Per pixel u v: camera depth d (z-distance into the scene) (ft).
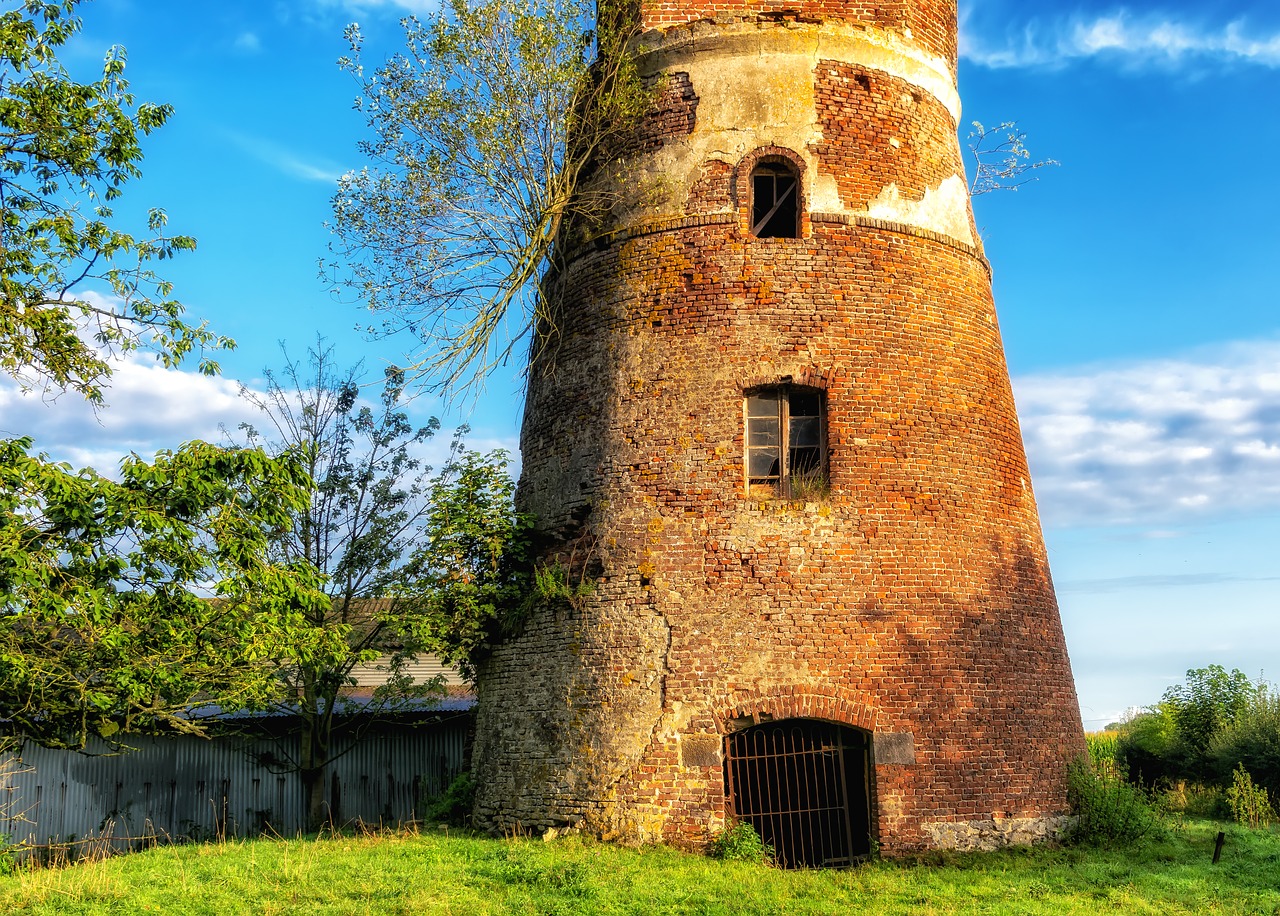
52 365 50.65
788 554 50.19
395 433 86.48
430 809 67.72
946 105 60.29
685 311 54.29
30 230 47.75
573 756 50.80
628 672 50.31
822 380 52.39
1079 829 51.08
